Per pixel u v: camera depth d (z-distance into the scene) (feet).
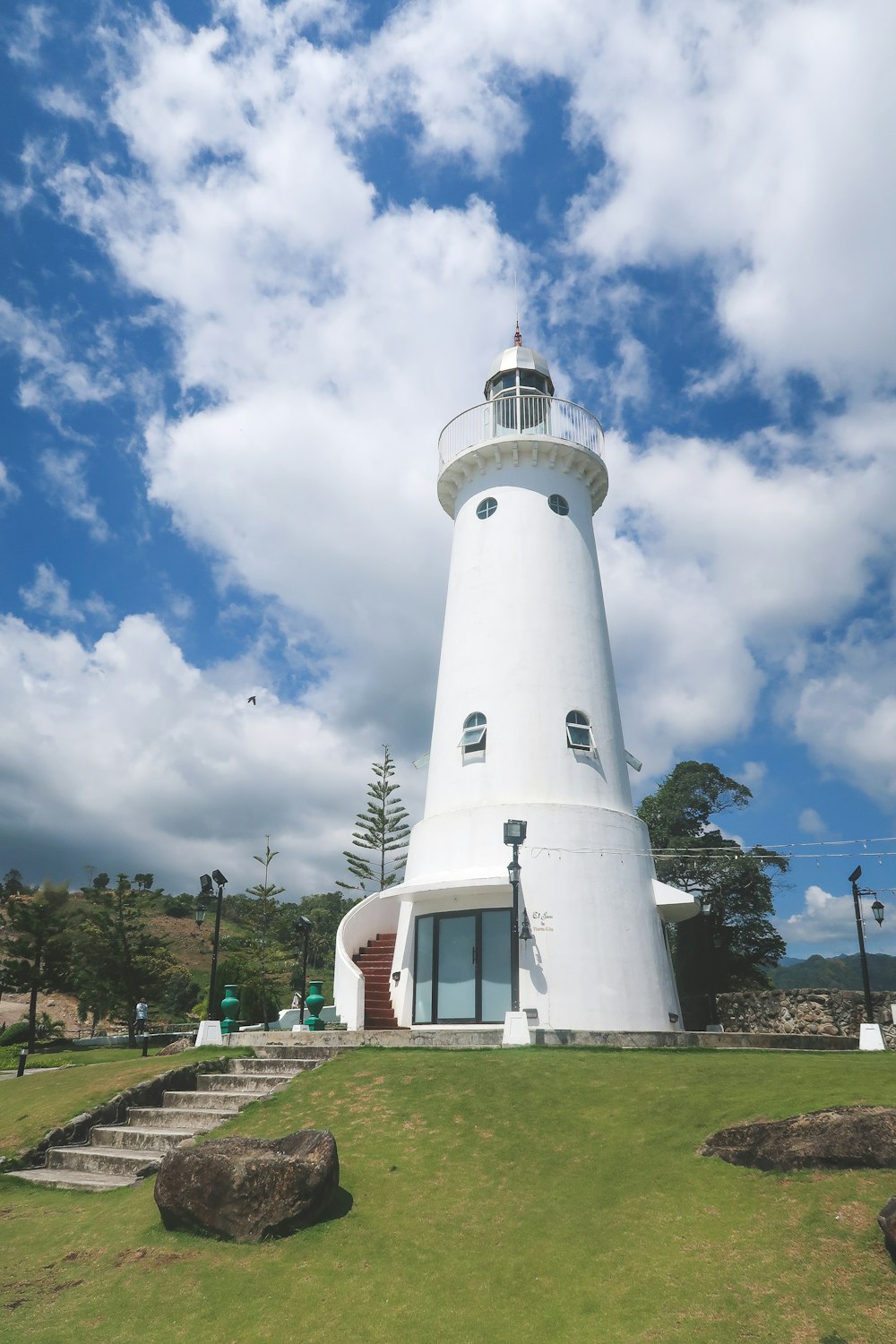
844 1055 47.42
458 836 66.64
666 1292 25.81
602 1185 32.32
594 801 67.67
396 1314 26.40
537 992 60.18
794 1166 30.76
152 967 138.51
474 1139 37.06
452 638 75.36
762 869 112.16
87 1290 29.22
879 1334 22.70
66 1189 39.75
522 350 84.28
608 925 63.26
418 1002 65.57
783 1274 25.61
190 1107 47.14
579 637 73.00
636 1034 52.80
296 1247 30.40
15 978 131.64
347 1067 47.26
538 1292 26.86
